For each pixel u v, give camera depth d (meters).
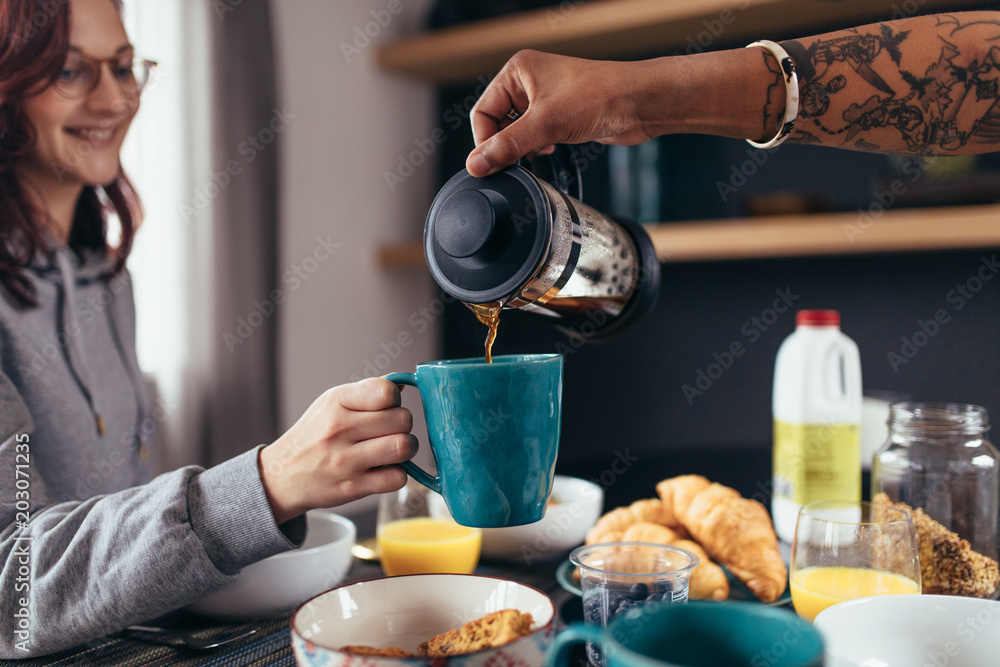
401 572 0.74
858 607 0.48
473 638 0.44
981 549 0.68
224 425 1.58
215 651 0.58
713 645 0.35
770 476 1.13
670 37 1.78
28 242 1.02
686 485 0.81
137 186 1.49
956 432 0.69
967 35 0.64
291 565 0.63
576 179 0.62
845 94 0.62
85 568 0.59
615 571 0.60
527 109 0.60
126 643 0.60
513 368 0.47
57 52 1.08
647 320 2.06
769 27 1.69
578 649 0.59
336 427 0.55
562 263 0.52
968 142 0.67
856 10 1.55
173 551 0.56
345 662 0.40
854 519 0.64
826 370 0.87
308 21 1.91
